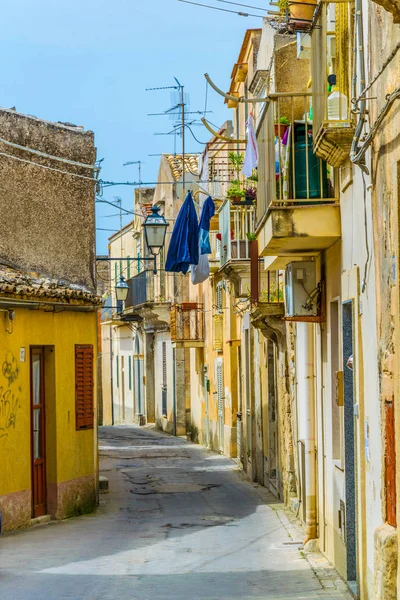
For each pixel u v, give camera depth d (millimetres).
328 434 13344
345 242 11641
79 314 19344
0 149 18328
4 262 18266
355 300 10648
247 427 25797
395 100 8047
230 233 23844
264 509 18844
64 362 18672
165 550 14461
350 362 11695
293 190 12266
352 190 11031
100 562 13523
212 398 34594
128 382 54500
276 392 21188
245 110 27203
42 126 19406
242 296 24062
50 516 18078
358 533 10586
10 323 16625
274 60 16266
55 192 19734
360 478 10438
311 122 12727
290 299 14070
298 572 12562
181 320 37344
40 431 18125
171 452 33719
